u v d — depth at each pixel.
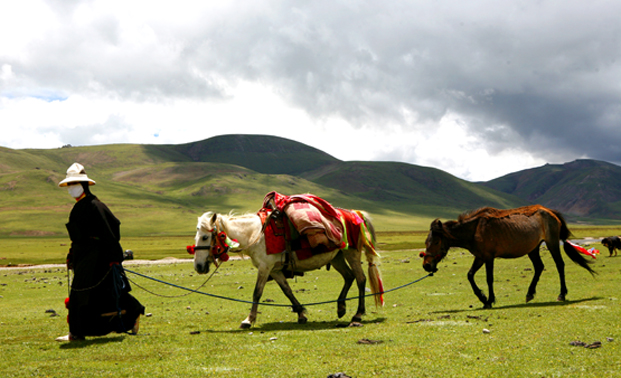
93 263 8.59
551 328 8.28
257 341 8.31
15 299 18.12
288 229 10.55
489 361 6.32
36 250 80.12
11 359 7.18
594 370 5.71
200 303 15.44
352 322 10.16
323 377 5.80
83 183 8.80
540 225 12.95
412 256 39.88
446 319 10.11
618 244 30.95
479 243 12.33
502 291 15.38
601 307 10.50
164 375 6.11
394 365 6.22
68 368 6.54
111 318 8.73
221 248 10.22
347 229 11.32
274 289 18.83
